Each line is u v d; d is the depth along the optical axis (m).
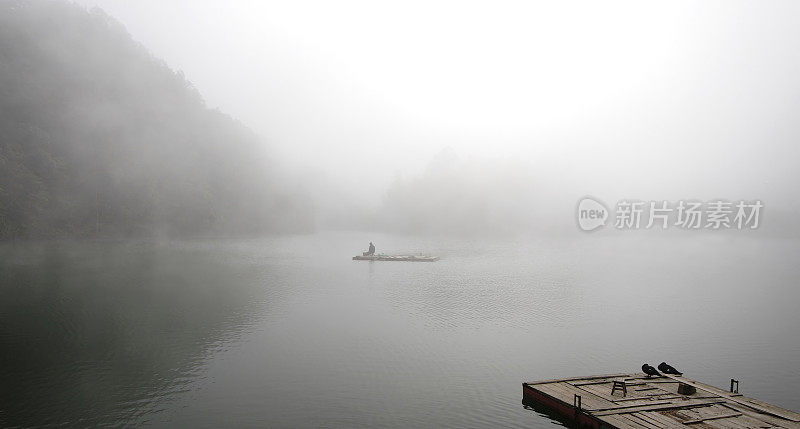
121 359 23.58
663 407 15.84
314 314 33.25
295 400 18.78
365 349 25.38
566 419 16.38
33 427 16.47
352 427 16.55
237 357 23.95
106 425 16.62
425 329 29.55
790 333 29.28
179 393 19.39
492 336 28.05
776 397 19.77
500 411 17.80
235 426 16.61
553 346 26.23
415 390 19.83
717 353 25.39
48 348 25.16
